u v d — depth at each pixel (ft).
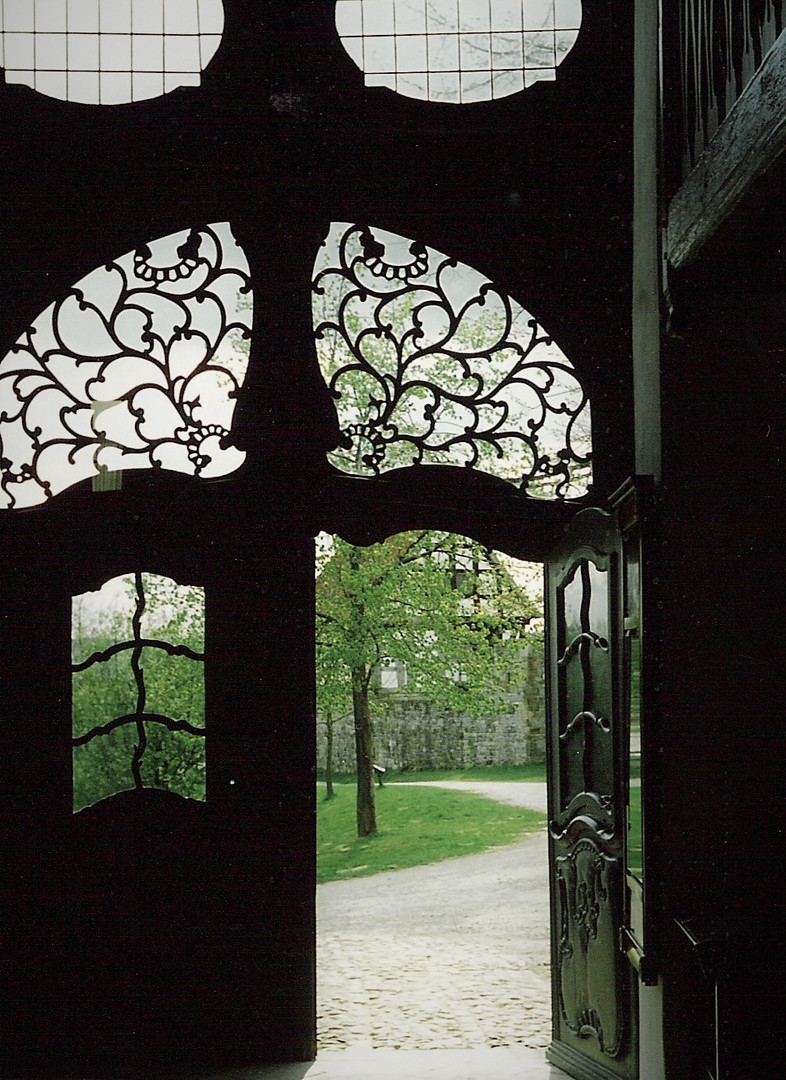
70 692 17.13
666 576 13.94
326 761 63.67
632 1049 15.06
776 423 14.06
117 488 17.24
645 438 15.08
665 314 13.71
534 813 55.42
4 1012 16.92
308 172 17.78
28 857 17.02
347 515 17.47
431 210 17.80
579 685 16.49
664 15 13.65
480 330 19.83
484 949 28.43
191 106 17.76
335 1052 18.06
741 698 13.87
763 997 12.39
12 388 17.21
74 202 17.52
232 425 17.48
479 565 44.29
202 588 17.75
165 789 17.25
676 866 13.73
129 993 17.01
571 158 17.88
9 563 17.11
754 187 10.57
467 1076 16.69
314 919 17.19
